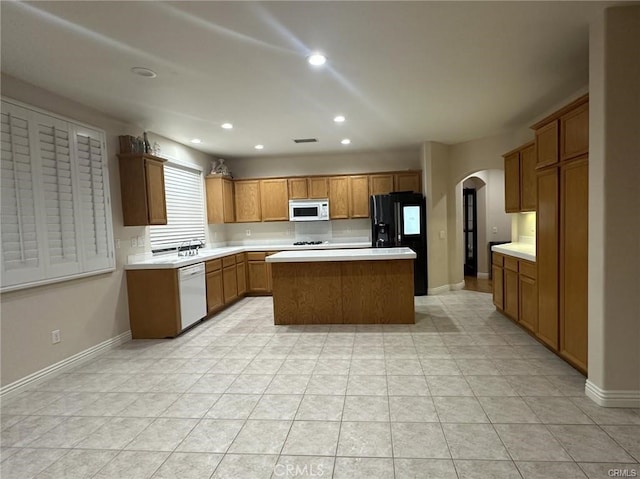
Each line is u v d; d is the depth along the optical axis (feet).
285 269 13.92
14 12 6.33
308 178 20.40
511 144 16.56
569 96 11.59
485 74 9.74
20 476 5.94
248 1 6.19
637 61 6.84
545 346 10.85
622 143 6.97
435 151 18.20
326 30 7.29
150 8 6.33
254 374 9.57
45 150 9.68
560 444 6.25
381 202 18.42
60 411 7.98
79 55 8.03
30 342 9.20
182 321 13.11
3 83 8.82
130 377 9.66
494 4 6.56
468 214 24.88
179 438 6.84
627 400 7.29
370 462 5.97
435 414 7.32
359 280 13.58
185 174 17.78
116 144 12.62
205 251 17.42
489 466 5.78
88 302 11.09
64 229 10.18
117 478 5.82
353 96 11.18
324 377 9.22
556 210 9.36
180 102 11.27
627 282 7.13
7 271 8.54
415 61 8.84
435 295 18.28
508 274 13.26
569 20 7.19
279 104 11.73
